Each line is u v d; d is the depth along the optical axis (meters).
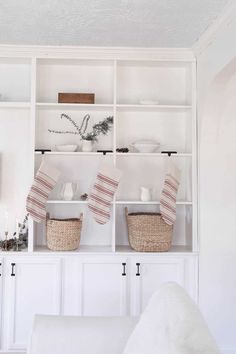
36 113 3.37
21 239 3.28
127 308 3.05
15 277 3.02
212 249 3.07
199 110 3.13
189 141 3.36
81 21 2.63
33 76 3.17
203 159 3.09
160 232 3.10
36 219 3.01
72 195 3.23
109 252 3.07
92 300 3.04
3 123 3.45
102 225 3.46
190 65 3.34
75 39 2.97
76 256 3.05
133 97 3.50
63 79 3.48
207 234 3.08
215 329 3.03
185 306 1.56
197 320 1.49
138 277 3.06
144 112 3.51
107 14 2.51
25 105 3.20
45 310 3.03
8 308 3.01
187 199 3.40
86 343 1.79
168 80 3.52
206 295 3.05
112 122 3.43
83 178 3.48
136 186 3.50
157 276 3.09
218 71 2.64
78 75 3.49
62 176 3.46
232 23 2.38
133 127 3.51
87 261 3.05
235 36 2.34
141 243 3.09
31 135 3.15
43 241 3.44
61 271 3.04
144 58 3.22
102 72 3.50
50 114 3.47
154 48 3.15
